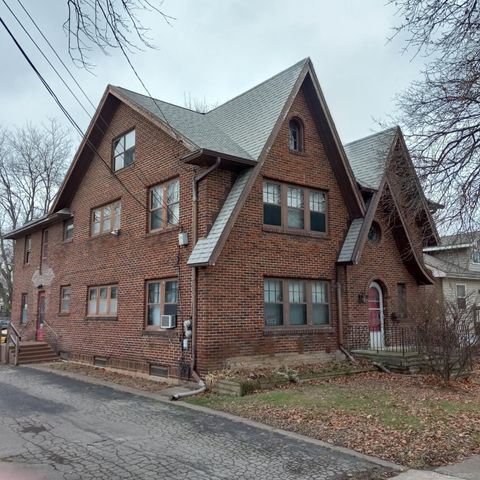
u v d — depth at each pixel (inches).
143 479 233.1
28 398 437.7
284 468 251.9
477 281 1046.4
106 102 682.2
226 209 507.8
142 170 617.6
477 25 262.7
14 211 1487.5
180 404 413.4
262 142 542.0
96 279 692.1
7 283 1546.5
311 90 613.3
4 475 235.1
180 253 532.4
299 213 596.7
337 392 442.0
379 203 673.6
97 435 309.9
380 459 268.2
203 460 262.8
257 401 407.2
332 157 631.2
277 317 557.3
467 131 307.0
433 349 509.7
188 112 678.5
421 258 719.1
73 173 756.0
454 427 324.2
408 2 261.4
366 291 654.5
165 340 537.6
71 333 742.5
